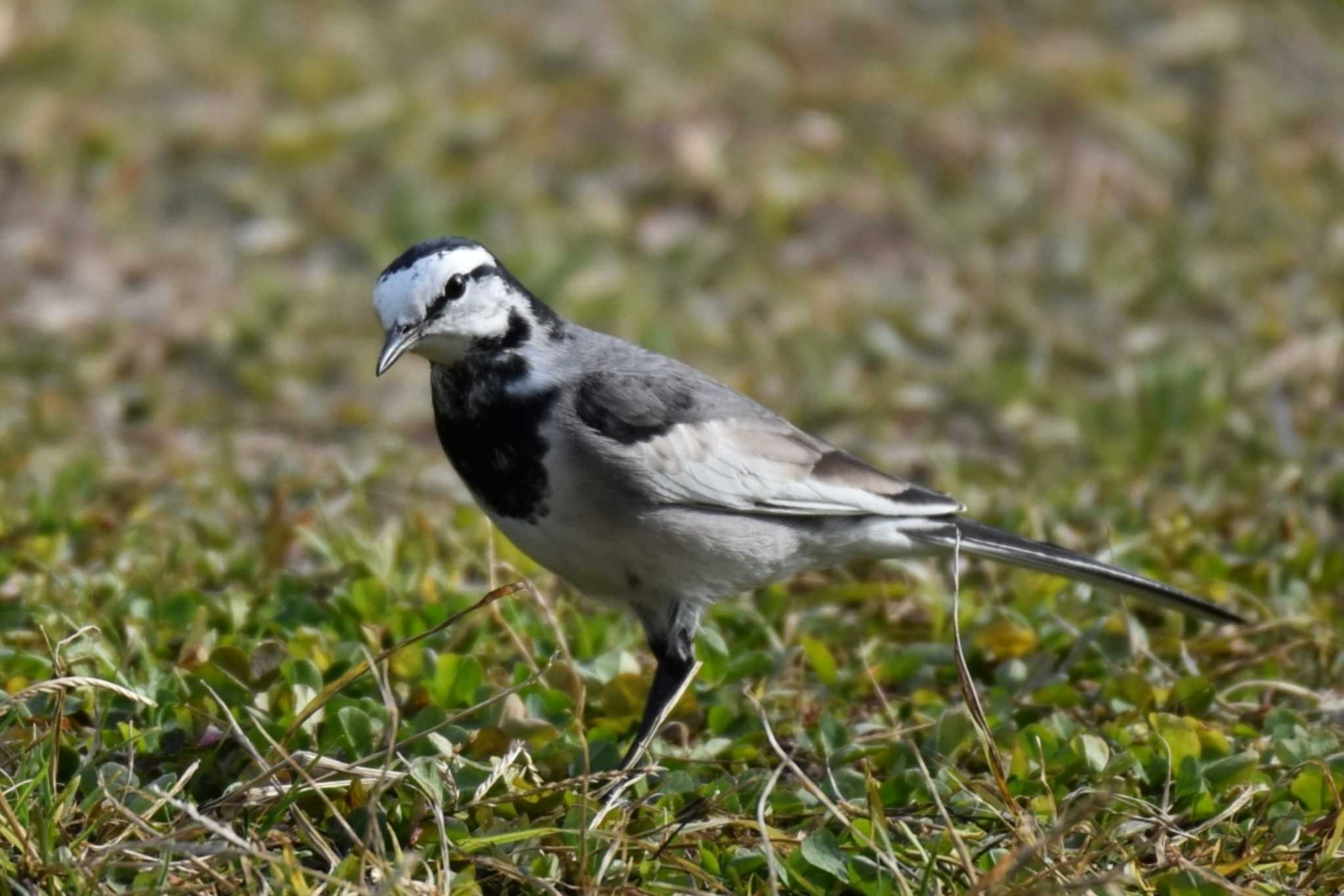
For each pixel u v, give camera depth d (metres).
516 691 8.53
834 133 18.45
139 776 7.93
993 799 7.84
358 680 8.84
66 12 19.98
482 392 8.88
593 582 9.12
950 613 10.08
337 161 17.84
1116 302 16.11
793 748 8.62
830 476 9.27
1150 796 8.12
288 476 12.55
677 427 8.90
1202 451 13.06
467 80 19.36
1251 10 21.67
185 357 15.05
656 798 7.88
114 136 17.73
